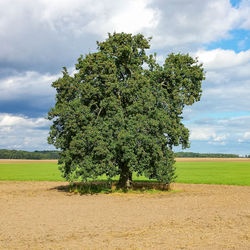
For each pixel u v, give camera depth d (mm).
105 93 29562
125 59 32031
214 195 27359
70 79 30734
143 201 24109
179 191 31062
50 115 29625
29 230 14148
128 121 28078
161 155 28125
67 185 37656
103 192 30453
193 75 31859
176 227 14445
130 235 12992
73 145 28000
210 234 12992
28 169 81625
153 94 30234
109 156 27406
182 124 31984
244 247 11055
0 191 31891
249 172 63688
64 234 13305
